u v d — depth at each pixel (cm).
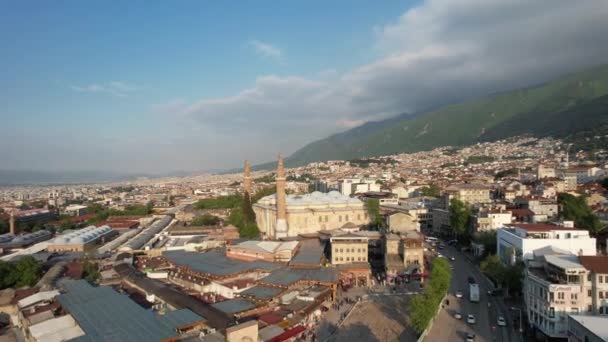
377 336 11581
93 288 14075
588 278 10562
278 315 11931
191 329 10844
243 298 13512
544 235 14400
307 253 18425
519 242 14462
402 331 11831
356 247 17688
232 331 9544
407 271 16812
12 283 16550
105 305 12250
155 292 14475
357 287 16125
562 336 10512
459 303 13850
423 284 16038
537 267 12250
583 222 18250
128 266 18725
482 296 14500
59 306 12662
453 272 17425
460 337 11300
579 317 9631
